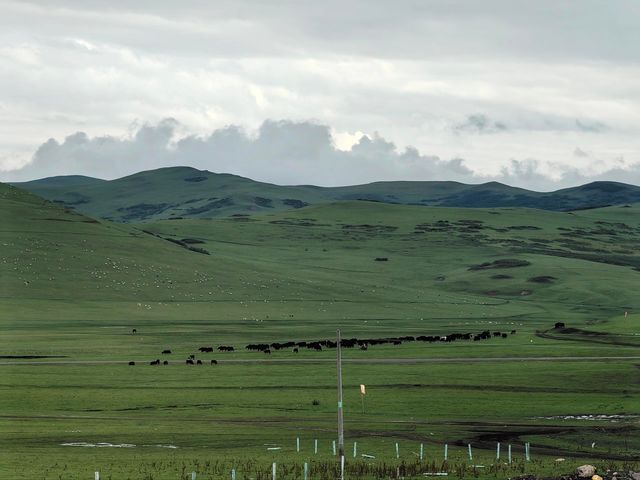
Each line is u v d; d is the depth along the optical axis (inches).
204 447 6171.3
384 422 7460.6
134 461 5457.7
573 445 6432.1
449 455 5925.2
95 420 7504.9
